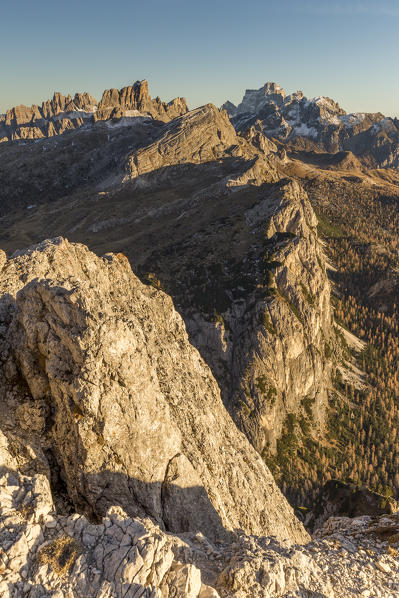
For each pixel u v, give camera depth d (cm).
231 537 2452
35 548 1530
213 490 2594
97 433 2108
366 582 2062
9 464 2041
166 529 2258
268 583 1694
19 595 1401
